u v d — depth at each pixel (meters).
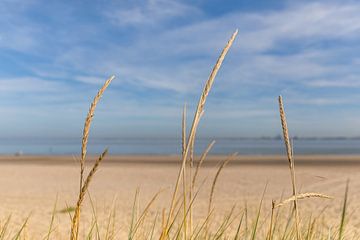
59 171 28.33
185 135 1.45
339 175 23.09
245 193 16.12
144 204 13.36
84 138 1.26
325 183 18.53
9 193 16.84
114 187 19.52
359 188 16.91
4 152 99.69
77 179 23.30
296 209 1.77
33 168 31.25
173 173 27.28
